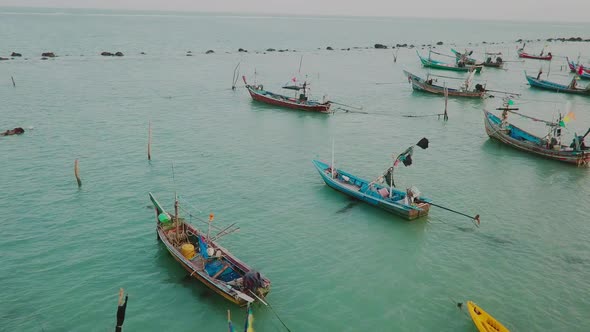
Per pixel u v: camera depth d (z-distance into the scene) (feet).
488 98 278.26
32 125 192.95
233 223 113.80
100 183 136.05
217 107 241.96
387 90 303.07
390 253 102.37
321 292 88.02
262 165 155.53
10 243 101.45
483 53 548.72
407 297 87.04
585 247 105.50
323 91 296.10
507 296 87.30
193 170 148.87
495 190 138.00
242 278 80.84
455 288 89.86
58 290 85.97
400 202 118.01
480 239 108.88
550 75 375.45
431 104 260.62
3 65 340.18
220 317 80.23
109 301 83.41
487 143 185.68
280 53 505.66
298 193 132.87
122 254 98.68
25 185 132.77
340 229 112.57
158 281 89.56
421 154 170.71
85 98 247.91
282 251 101.96
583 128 212.23
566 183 144.05
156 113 223.30
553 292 88.53
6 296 83.61
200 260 90.02
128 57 423.23
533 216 120.98
